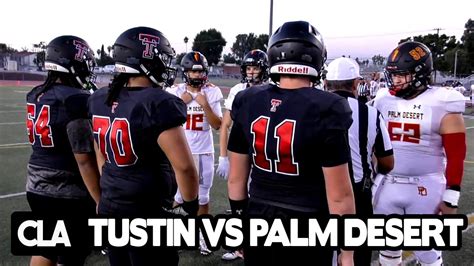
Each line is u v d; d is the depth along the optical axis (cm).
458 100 268
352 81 251
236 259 378
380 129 251
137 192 203
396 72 275
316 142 167
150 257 213
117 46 206
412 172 284
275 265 187
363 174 249
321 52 181
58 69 257
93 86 285
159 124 194
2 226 435
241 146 198
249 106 188
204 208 426
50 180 257
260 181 187
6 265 352
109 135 201
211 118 407
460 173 268
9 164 727
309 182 175
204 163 420
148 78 208
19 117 1368
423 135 278
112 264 221
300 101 172
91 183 245
